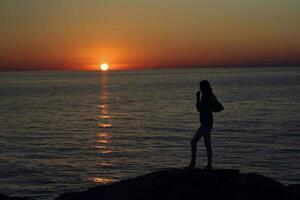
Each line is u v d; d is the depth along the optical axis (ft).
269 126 173.68
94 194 35.68
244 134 153.17
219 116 210.79
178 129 172.24
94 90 501.15
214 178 35.29
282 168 100.17
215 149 124.77
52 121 209.36
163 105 287.07
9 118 223.92
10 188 86.48
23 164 108.58
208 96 36.01
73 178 94.84
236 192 33.45
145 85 626.23
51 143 142.92
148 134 160.04
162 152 123.03
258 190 34.53
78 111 258.78
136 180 36.65
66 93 446.60
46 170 101.81
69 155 121.19
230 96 343.05
